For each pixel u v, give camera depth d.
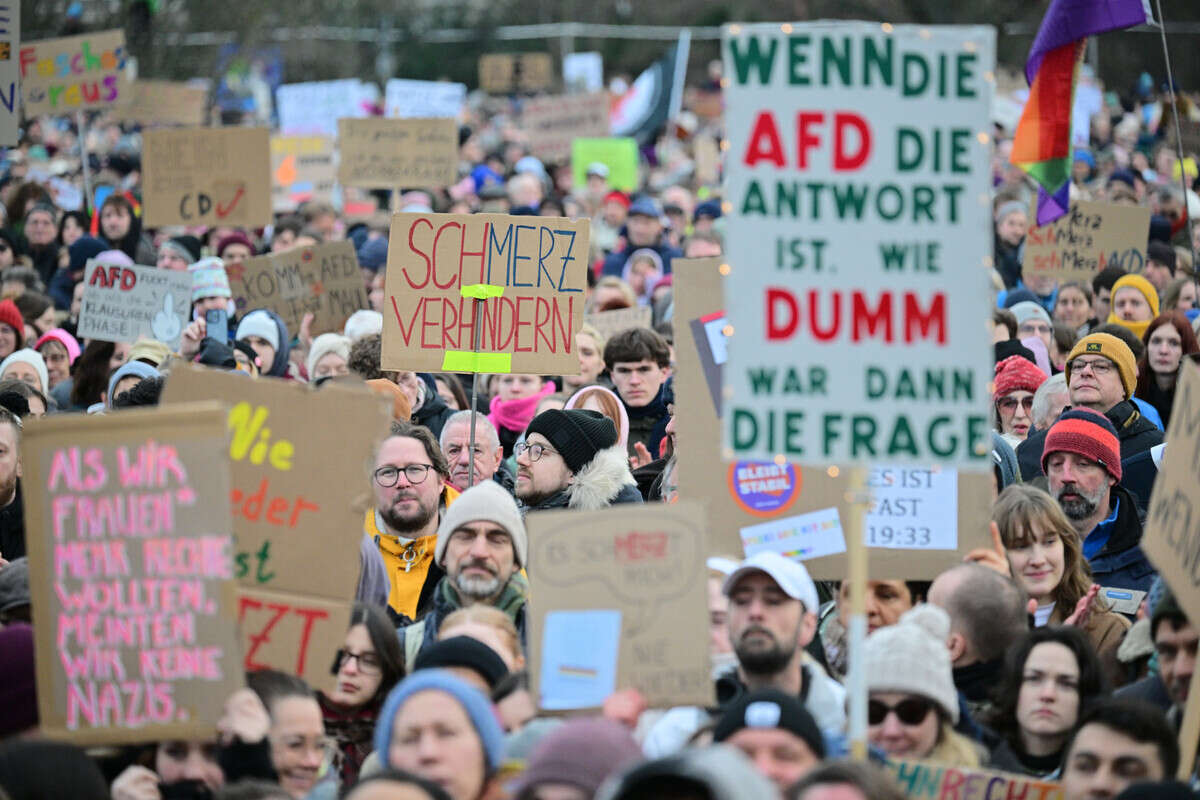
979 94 16.56
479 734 15.58
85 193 56.75
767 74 16.53
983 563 20.69
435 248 28.06
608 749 13.77
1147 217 46.59
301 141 77.94
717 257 22.08
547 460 26.81
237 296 45.31
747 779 11.96
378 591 23.52
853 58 16.56
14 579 19.59
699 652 16.91
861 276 16.45
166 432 16.30
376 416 18.47
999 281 43.16
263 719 16.69
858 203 16.50
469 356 27.94
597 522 17.27
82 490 16.39
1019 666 18.75
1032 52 29.41
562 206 67.44
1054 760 18.45
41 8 94.94
